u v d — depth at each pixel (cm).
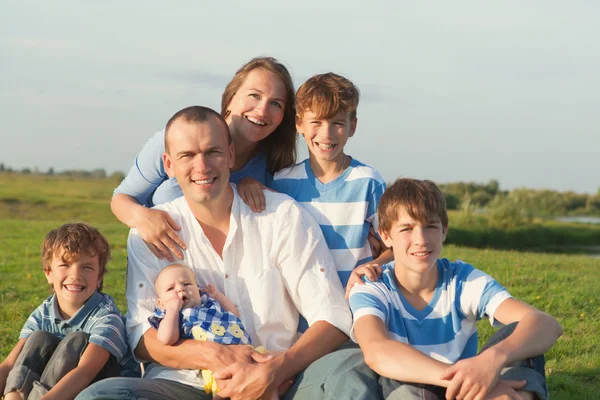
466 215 3569
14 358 419
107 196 4306
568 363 619
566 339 707
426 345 378
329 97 456
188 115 405
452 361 373
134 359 434
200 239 422
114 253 1384
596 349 671
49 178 6241
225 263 419
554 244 3428
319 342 391
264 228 426
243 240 423
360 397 336
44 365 402
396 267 394
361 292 387
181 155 402
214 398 371
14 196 3597
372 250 471
